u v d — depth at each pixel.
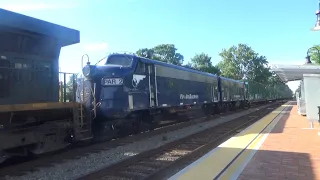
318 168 7.26
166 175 7.66
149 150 9.88
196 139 13.39
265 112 29.59
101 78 13.21
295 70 14.38
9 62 8.40
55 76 9.82
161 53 97.94
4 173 7.73
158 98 16.55
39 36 9.03
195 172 6.96
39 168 8.30
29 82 8.95
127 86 13.93
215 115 27.03
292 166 7.45
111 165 7.95
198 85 23.30
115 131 13.66
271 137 11.98
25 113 8.59
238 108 37.75
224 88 31.00
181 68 20.20
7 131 8.18
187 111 21.11
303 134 12.63
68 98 10.45
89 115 11.04
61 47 10.03
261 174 6.81
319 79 12.80
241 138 11.79
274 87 79.56
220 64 98.62
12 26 8.09
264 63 94.25
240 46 94.25
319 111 12.79
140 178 7.39
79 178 6.97
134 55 14.73
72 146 11.45
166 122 18.28
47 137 9.35
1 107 7.69
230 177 6.60
